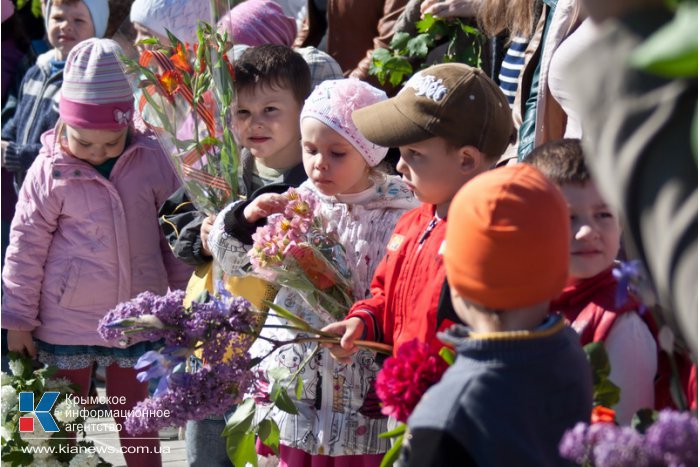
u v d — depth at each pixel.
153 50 5.49
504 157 5.89
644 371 3.36
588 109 2.02
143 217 6.50
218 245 5.01
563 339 2.93
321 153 4.73
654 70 1.60
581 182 3.47
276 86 5.46
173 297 3.88
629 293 3.40
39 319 6.45
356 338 4.18
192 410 3.78
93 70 6.23
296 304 4.91
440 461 2.79
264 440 4.22
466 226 2.88
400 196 4.83
